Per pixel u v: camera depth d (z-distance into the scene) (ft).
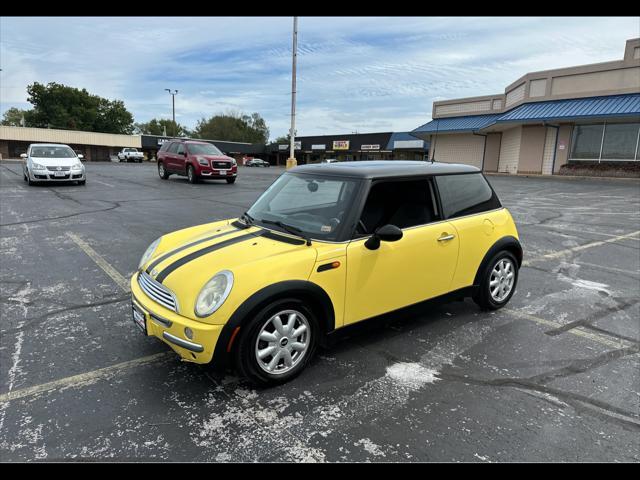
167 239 12.43
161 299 9.82
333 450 7.91
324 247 10.18
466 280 13.41
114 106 297.53
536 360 11.36
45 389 9.66
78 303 14.79
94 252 21.40
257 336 9.34
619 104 70.33
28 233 25.40
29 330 12.64
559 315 14.47
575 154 80.38
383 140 171.42
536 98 83.41
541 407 9.31
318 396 9.59
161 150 66.03
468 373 10.66
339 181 11.57
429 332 12.97
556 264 21.03
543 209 39.47
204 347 8.93
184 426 8.50
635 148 73.05
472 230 13.21
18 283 16.72
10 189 46.98
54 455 7.64
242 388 9.84
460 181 13.53
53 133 182.50
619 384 10.25
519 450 7.98
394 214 11.69
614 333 13.10
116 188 51.13
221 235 11.49
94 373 10.37
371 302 11.00
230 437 8.21
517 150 90.22
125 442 8.02
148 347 11.71
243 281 9.07
